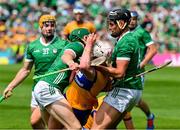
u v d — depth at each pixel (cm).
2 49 5884
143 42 2414
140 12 6712
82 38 1742
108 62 1756
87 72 1711
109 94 1770
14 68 5094
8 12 6362
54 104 1762
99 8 6675
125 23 1742
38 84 1798
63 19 6319
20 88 3734
